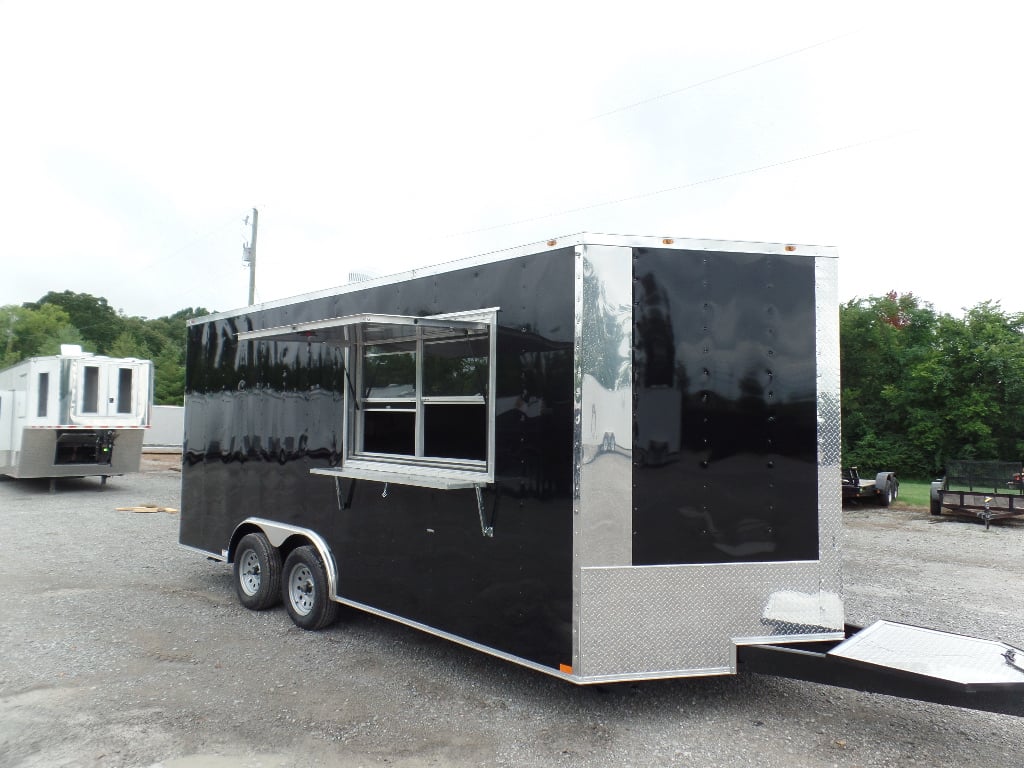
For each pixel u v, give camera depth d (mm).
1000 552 9500
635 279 3666
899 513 13891
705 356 3721
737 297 3781
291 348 5742
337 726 3721
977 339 23359
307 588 5543
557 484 3648
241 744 3512
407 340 4754
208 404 6730
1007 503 11812
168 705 3990
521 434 3863
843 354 26484
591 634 3516
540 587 3705
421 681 4371
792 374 3830
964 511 12516
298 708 3955
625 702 4039
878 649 3471
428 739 3568
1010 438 22953
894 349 26156
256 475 6043
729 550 3689
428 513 4410
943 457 23438
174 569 7719
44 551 8797
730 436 3721
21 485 17016
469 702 4043
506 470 3928
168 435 28578
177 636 5281
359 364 5172
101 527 10820
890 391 24688
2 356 57844
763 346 3799
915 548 9820
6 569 7703
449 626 4223
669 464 3635
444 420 4441
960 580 7680
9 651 4918
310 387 5527
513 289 3990
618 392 3596
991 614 6176
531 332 3857
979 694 2979
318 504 5355
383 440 4941
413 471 4516
